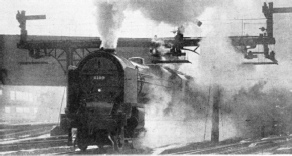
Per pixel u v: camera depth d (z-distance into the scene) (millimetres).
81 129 16656
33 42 28812
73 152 16031
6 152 16328
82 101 16719
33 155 15125
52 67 37812
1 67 36625
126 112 16406
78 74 17141
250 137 26984
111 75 16703
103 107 16359
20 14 28438
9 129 31688
